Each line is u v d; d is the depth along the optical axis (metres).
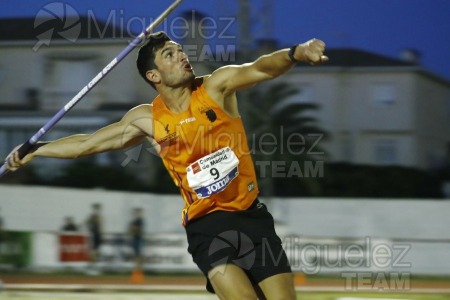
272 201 27.94
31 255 25.78
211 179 8.91
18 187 29.55
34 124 33.09
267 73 8.41
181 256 25.83
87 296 18.69
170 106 8.95
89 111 33.25
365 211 28.28
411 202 28.28
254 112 29.14
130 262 25.75
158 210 28.86
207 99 8.76
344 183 32.50
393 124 34.16
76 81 33.38
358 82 33.94
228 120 8.82
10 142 33.09
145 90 33.53
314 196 31.58
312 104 32.84
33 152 9.78
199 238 9.19
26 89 33.31
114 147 9.41
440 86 35.12
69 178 32.41
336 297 18.44
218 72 8.80
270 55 8.34
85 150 9.50
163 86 8.87
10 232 25.83
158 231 28.66
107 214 29.03
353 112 33.75
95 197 29.25
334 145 33.28
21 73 33.28
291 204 28.17
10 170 10.02
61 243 25.80
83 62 33.31
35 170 32.59
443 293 19.98
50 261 25.75
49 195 29.53
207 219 9.17
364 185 32.47
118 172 32.41
